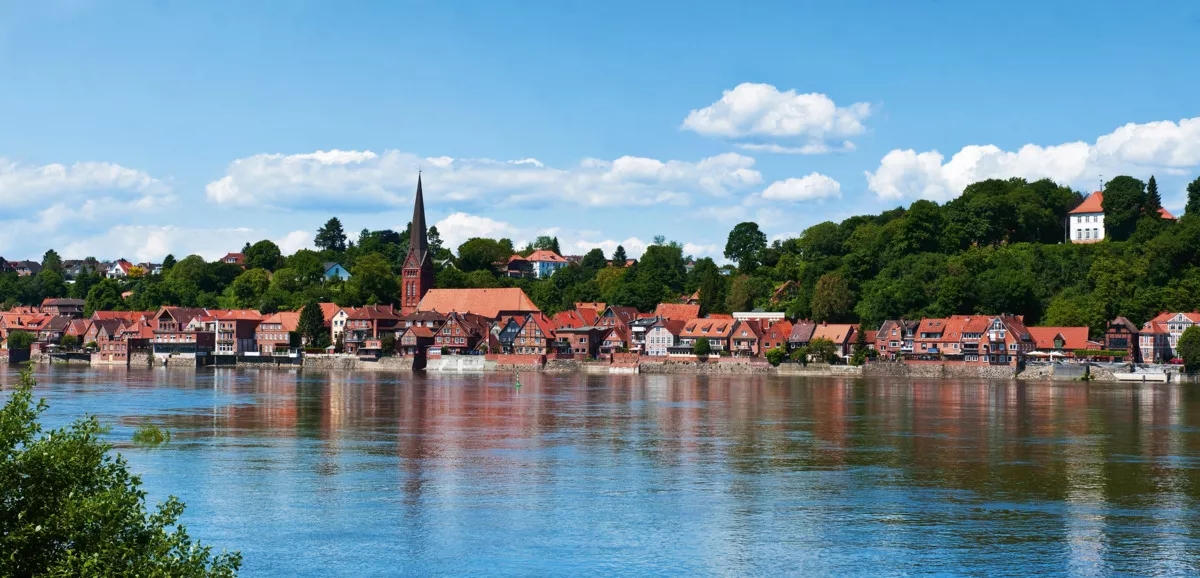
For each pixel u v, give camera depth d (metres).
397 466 104.69
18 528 45.88
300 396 190.00
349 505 86.38
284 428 135.62
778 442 122.81
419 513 83.69
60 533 45.59
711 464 106.50
